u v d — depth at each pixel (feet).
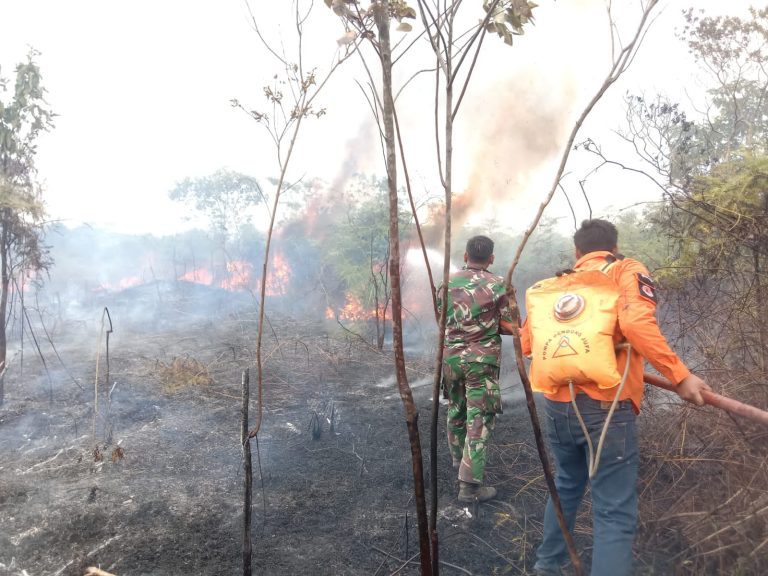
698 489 9.29
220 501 11.12
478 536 9.91
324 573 8.89
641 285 7.27
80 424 15.29
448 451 13.44
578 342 7.30
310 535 10.00
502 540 9.75
